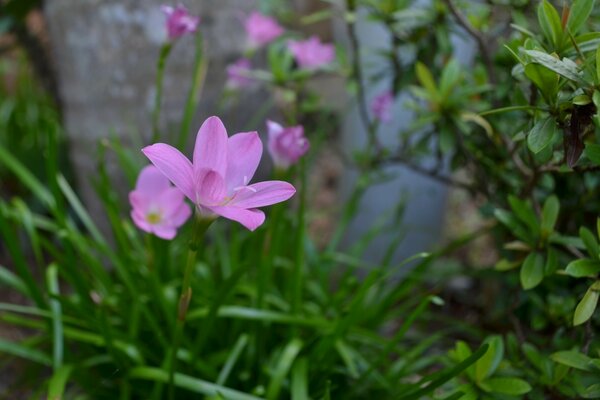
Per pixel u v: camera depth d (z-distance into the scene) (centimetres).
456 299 74
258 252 59
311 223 89
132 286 53
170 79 68
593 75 35
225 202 34
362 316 56
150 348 55
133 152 69
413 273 56
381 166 69
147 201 45
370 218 73
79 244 56
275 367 52
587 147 36
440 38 54
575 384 41
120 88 68
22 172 59
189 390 52
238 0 69
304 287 62
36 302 52
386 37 69
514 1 52
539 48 37
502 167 55
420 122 52
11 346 51
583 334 45
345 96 93
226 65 70
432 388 41
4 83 113
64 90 71
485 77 54
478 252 84
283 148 45
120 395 54
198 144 33
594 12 49
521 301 53
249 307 57
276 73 65
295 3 112
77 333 51
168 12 49
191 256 37
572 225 57
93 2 65
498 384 40
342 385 53
